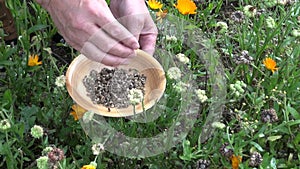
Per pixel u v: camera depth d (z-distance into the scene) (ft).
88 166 1.83
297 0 2.71
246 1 2.85
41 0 2.01
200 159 2.08
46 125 2.26
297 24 2.66
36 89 2.44
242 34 2.63
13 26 2.70
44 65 2.51
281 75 2.45
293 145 2.25
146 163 2.14
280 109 2.37
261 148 2.11
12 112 2.15
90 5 1.93
